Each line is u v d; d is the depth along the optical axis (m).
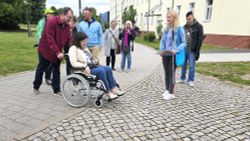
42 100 5.77
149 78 8.37
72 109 5.21
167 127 4.44
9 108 5.22
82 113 4.96
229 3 19.64
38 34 7.01
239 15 18.77
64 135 4.06
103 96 5.80
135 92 6.58
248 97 6.40
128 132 4.21
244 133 4.29
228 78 8.63
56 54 5.68
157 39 31.62
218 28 20.98
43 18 7.02
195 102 5.85
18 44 20.41
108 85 5.36
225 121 4.76
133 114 4.98
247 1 18.00
